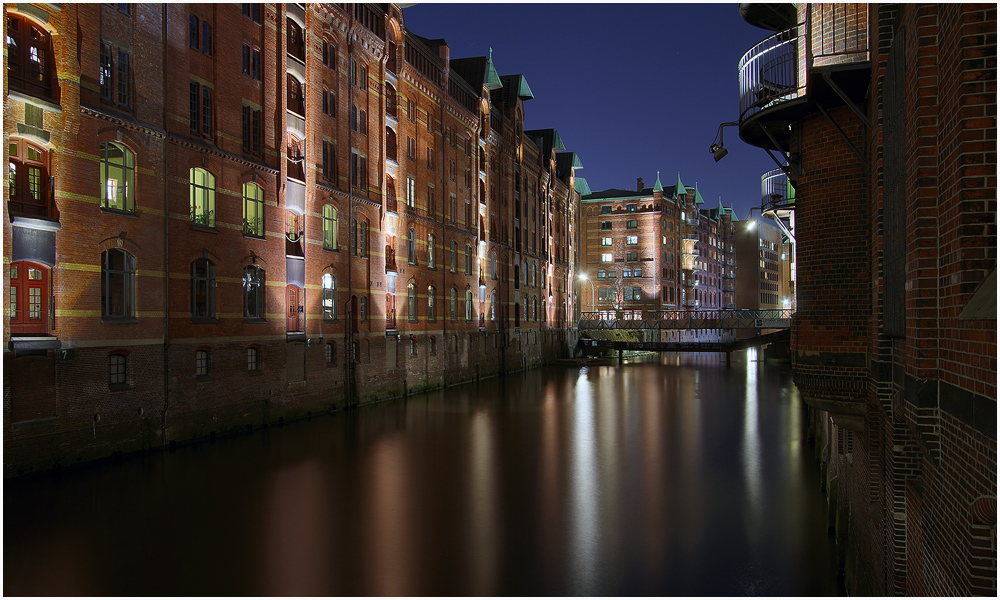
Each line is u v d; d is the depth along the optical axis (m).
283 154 27.52
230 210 24.70
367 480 19.25
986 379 4.13
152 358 21.02
